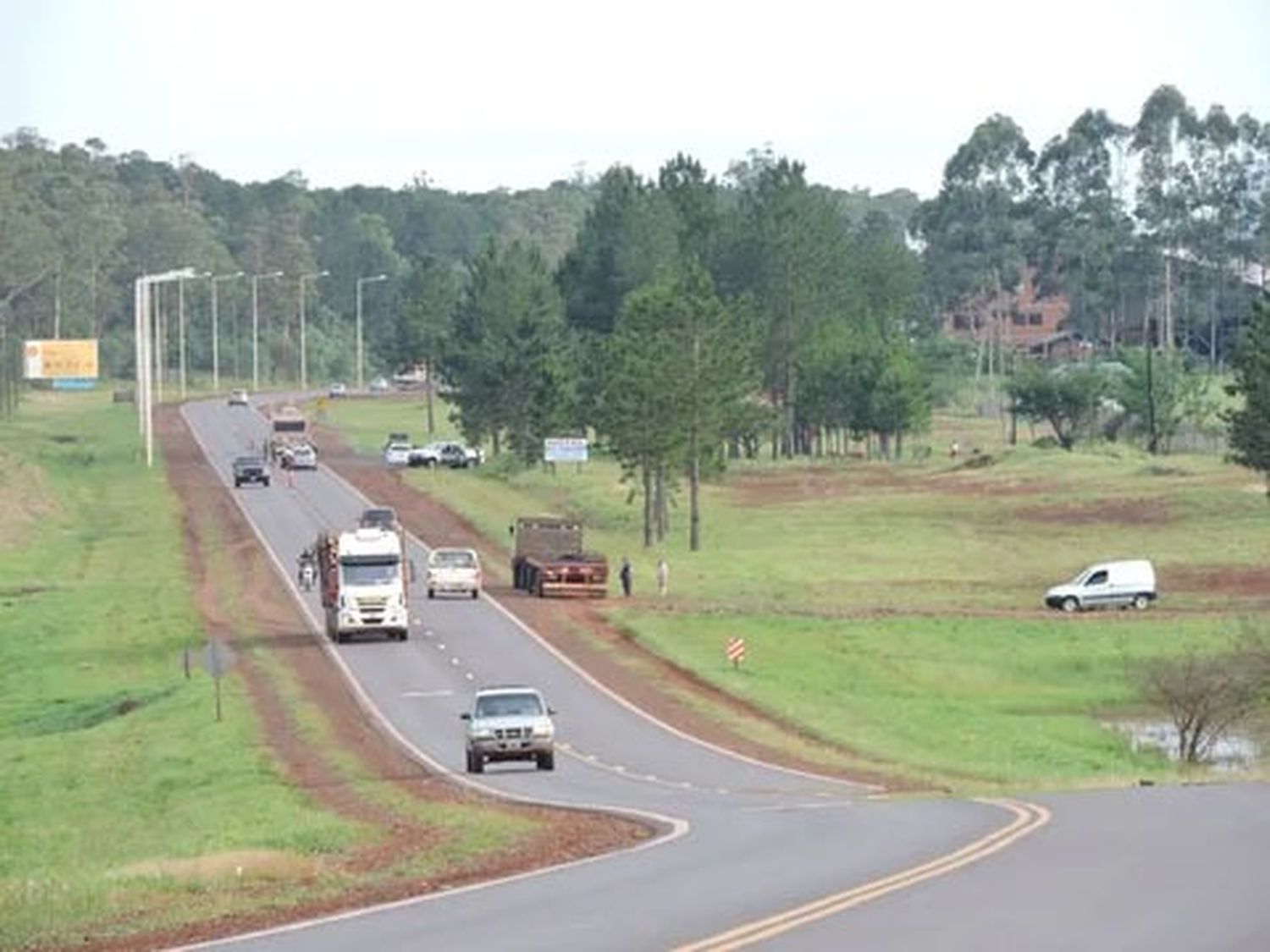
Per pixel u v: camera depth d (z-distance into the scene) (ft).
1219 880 215.31
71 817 416.46
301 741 493.36
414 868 260.62
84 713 582.35
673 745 488.02
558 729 515.91
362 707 554.46
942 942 181.06
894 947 179.01
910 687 639.35
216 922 219.82
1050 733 561.02
